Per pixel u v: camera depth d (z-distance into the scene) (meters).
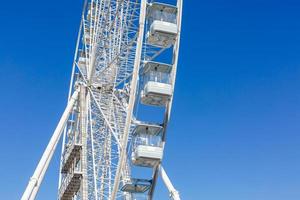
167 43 34.31
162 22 33.53
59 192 41.75
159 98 33.66
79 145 37.22
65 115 37.41
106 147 36.66
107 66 35.69
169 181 34.00
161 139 33.81
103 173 35.84
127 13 36.72
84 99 38.22
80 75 41.53
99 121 37.75
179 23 34.09
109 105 37.91
